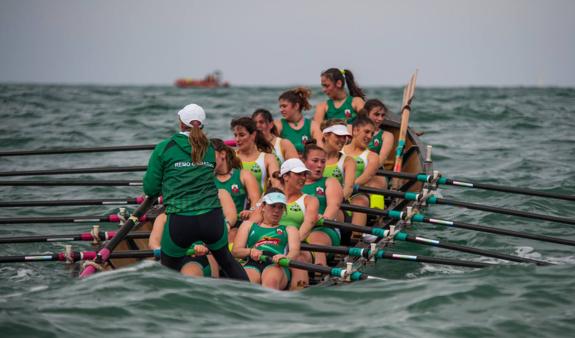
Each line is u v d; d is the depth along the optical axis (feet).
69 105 404.36
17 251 127.44
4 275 111.86
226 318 82.12
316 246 106.73
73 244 132.26
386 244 115.44
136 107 370.53
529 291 90.22
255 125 120.67
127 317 80.38
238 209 114.32
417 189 152.46
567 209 157.28
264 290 92.22
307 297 90.33
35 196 171.12
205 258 100.22
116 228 144.87
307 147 117.29
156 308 83.15
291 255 102.37
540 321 81.56
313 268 98.17
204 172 95.91
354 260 108.99
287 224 108.47
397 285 94.22
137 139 251.60
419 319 82.17
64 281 93.09
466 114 324.39
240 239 104.27
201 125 96.99
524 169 197.36
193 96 526.16
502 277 95.40
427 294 89.66
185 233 95.14
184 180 94.84
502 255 107.65
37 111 359.87
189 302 85.35
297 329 79.20
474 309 85.05
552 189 172.14
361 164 132.16
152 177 96.89
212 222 95.61
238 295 89.30
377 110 148.66
